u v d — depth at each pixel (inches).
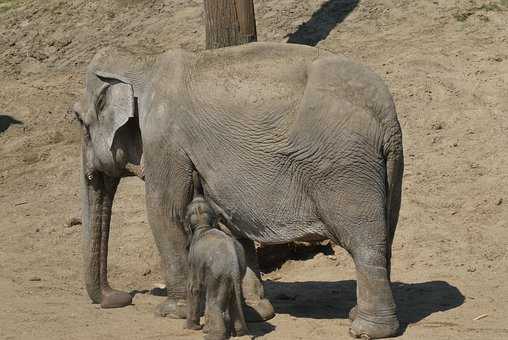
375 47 906.1
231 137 446.9
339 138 425.7
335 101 427.5
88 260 522.9
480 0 968.3
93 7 1112.8
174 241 472.1
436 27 932.0
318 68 435.5
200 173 459.2
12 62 1052.5
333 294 539.5
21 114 940.0
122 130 497.7
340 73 432.8
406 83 837.2
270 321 471.2
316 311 500.7
